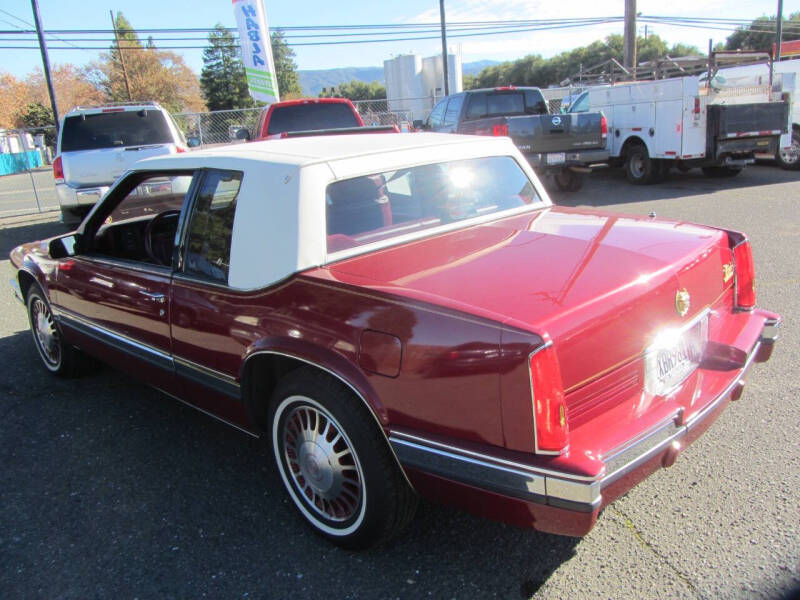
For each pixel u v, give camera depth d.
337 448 2.69
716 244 2.96
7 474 3.57
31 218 13.82
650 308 2.47
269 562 2.75
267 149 3.31
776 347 4.54
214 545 2.88
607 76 17.36
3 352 5.54
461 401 2.22
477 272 2.56
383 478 2.52
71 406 4.41
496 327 2.14
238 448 3.76
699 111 11.35
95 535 2.99
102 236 4.34
